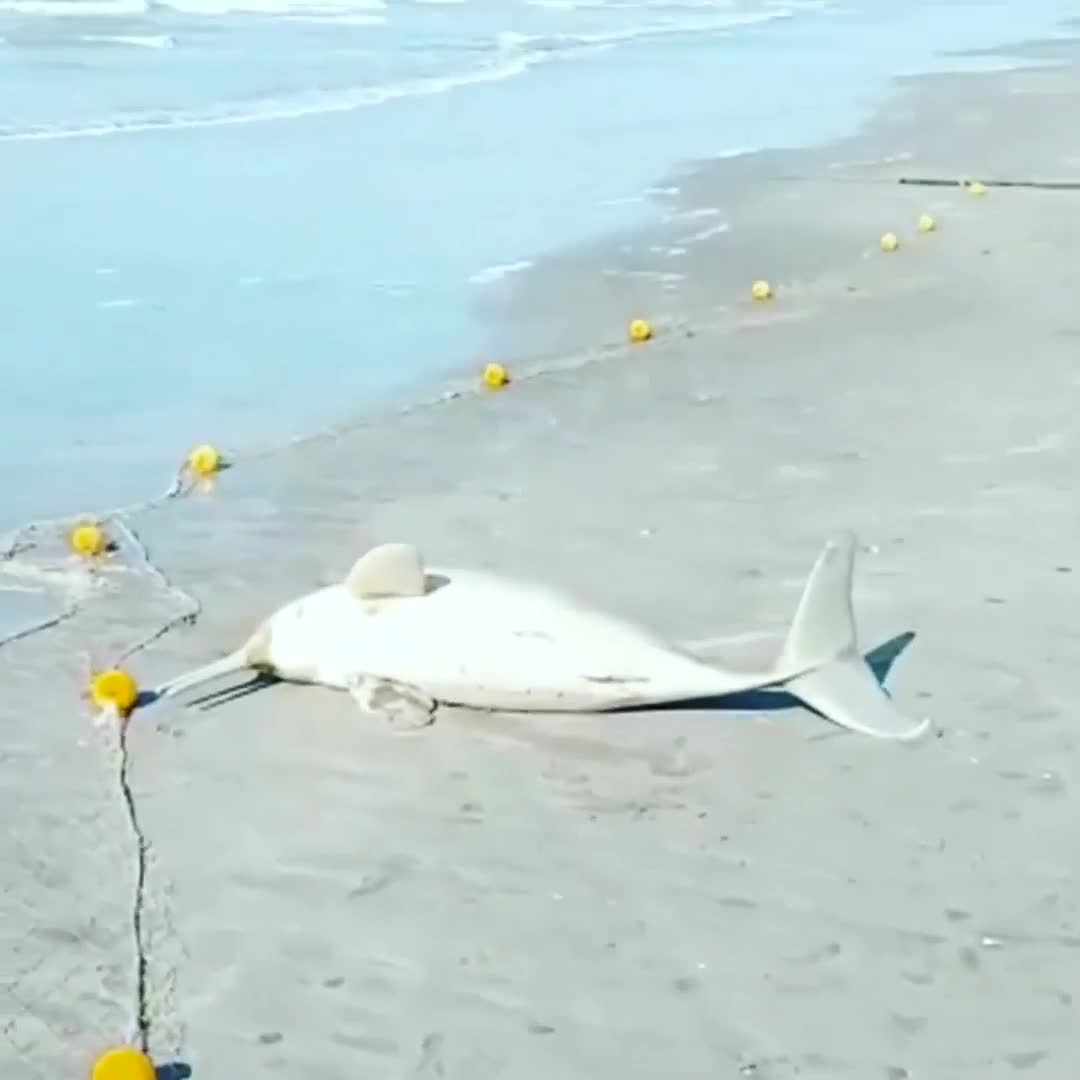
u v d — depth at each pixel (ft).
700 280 47.96
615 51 101.50
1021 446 32.53
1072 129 74.08
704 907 17.92
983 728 21.48
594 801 20.04
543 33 110.32
